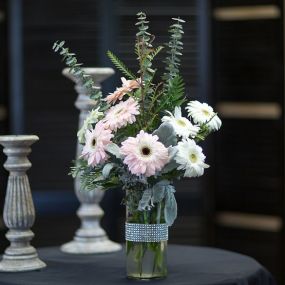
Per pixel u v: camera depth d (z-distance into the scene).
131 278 3.05
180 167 2.92
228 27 5.80
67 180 5.91
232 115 5.84
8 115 5.88
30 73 5.89
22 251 3.28
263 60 5.70
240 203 5.82
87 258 3.51
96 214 3.66
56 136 5.91
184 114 5.73
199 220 5.85
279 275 5.66
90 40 5.84
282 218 5.65
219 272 3.14
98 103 3.12
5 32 5.88
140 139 2.90
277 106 5.67
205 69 5.80
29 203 3.29
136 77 3.13
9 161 3.28
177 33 3.11
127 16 5.81
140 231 3.02
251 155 5.77
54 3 5.88
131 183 2.97
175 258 3.44
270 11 5.66
